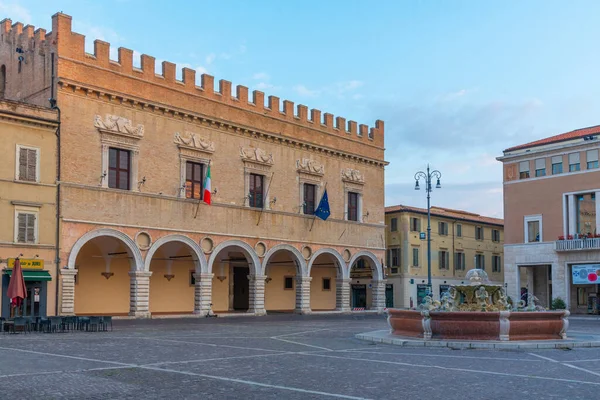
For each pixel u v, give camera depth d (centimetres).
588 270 5647
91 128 4066
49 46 4012
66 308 3841
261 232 5056
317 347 2366
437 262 7644
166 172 4444
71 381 1455
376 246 6103
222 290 5553
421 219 7494
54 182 3859
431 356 2066
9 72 4412
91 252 4562
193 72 4662
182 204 4516
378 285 6094
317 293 6338
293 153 5366
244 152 4966
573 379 1574
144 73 4356
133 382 1453
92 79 4075
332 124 5750
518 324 2434
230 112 4878
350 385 1448
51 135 3881
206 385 1423
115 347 2264
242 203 4931
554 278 5853
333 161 5731
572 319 5144
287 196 5294
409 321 2594
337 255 5691
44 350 2127
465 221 8044
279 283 6109
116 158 4212
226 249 5166
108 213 4097
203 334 2973
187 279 5234
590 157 5731
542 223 6000
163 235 4391
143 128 4328
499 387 1436
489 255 8444
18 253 3669
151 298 4941
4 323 2969
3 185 3647
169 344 2412
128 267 4812
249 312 4981
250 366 1772
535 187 6078
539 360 1980
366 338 2673
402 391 1373
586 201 5791
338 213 5747
